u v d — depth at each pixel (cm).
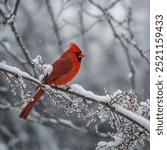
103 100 848
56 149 2070
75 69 1035
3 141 2073
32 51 2098
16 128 2089
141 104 912
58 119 1487
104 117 882
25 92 835
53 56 2120
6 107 1528
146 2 2361
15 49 2044
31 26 2159
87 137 2022
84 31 1579
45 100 1686
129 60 1414
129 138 882
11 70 818
